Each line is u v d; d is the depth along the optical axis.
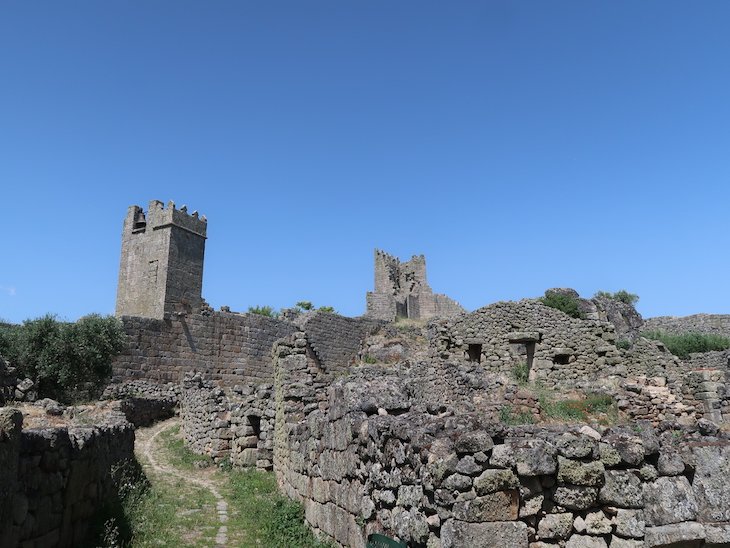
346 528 8.09
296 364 14.51
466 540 5.23
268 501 12.48
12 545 6.45
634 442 5.97
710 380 16.39
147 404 27.91
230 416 19.58
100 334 27.23
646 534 5.69
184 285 37.44
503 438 5.85
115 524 9.80
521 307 22.70
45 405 16.02
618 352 21.20
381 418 7.33
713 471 6.12
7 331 25.56
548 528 5.50
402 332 51.09
